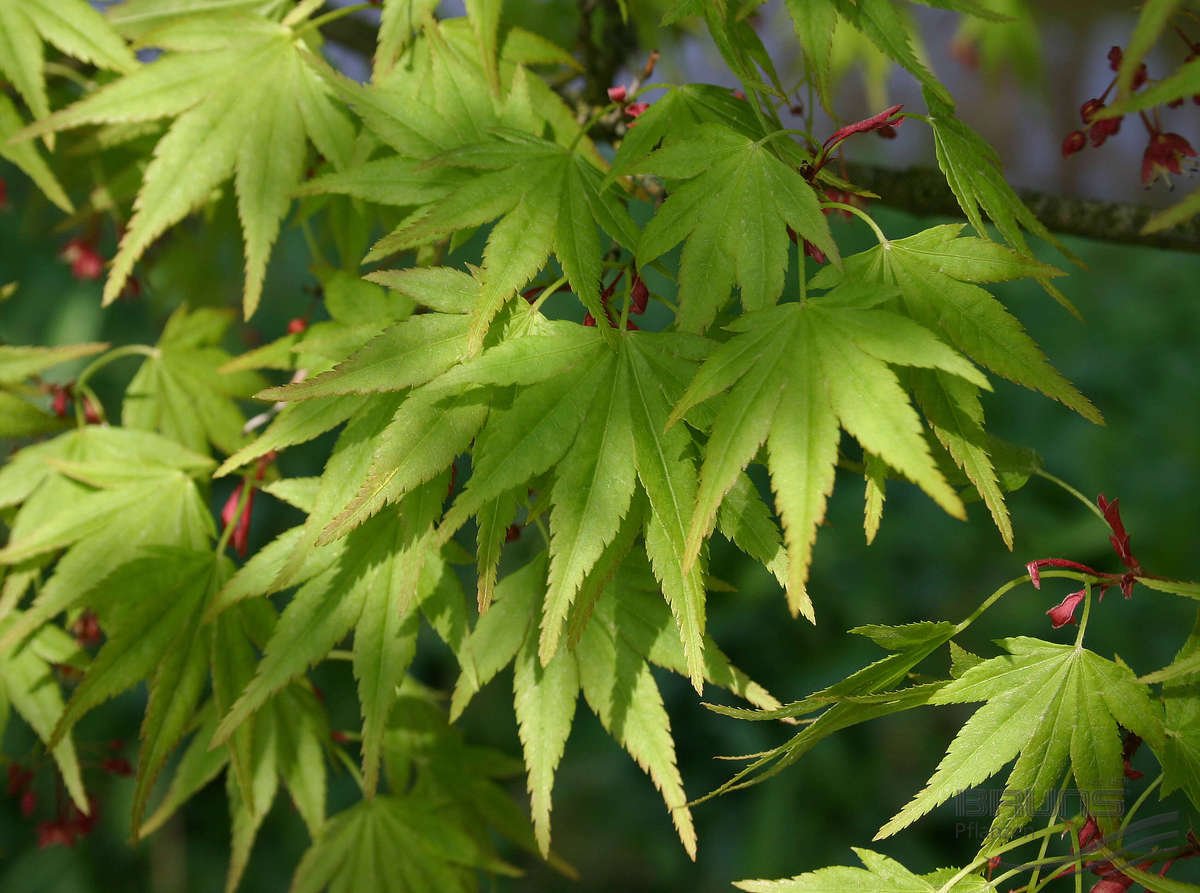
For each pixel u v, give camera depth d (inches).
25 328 62.5
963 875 27.0
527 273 27.0
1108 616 58.6
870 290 26.5
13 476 31.1
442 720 33.0
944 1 27.9
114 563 30.2
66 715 28.8
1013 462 28.2
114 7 30.5
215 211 33.5
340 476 27.4
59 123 28.9
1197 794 26.9
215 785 65.1
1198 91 24.8
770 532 26.7
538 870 64.3
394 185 27.9
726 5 28.1
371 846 31.7
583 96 31.7
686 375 26.8
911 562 63.3
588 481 26.4
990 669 26.9
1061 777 27.1
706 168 27.2
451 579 28.3
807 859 58.6
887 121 27.6
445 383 26.5
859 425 25.8
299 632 28.0
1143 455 64.2
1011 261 26.9
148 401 32.2
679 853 63.2
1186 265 72.4
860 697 26.7
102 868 61.1
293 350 28.5
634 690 27.8
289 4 30.2
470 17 28.6
